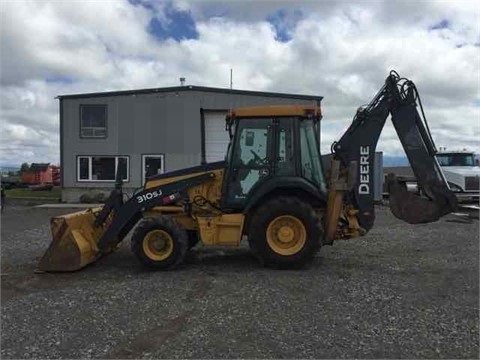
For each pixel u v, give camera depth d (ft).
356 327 18.79
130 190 85.97
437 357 16.08
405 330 18.45
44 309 21.57
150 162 86.07
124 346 17.25
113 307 21.71
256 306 21.50
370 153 30.78
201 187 30.81
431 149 31.07
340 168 30.27
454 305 21.56
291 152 29.71
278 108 29.94
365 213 30.53
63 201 87.35
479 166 72.49
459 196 67.00
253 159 29.99
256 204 29.37
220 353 16.51
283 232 28.84
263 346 17.04
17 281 27.20
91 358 16.26
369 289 24.18
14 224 54.75
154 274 28.12
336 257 32.73
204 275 27.55
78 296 23.63
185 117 84.89
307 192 29.50
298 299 22.52
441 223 51.60
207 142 85.05
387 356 16.17
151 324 19.42
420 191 32.04
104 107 86.38
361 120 31.01
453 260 31.76
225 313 20.59
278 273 27.81
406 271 28.40
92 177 87.25
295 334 18.12
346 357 16.11
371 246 37.09
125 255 34.30
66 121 86.94
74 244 29.17
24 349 17.06
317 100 84.94
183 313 20.72
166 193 30.71
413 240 40.01
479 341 17.38
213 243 29.71
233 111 30.42
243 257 32.71
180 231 29.04
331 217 29.37
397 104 31.07
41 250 37.32
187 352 16.63
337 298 22.63
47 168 168.86
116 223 30.71
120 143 86.33
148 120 85.61
